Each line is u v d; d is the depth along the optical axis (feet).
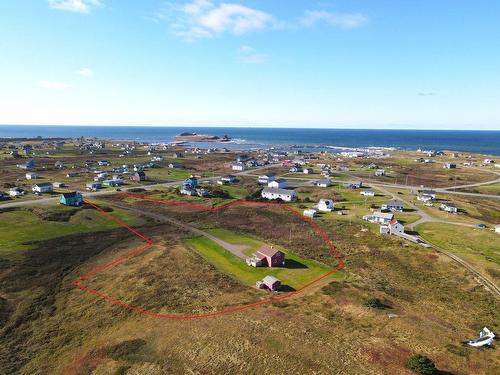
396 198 365.61
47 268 184.44
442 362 109.09
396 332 125.70
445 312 144.36
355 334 123.65
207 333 123.54
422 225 265.54
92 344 123.13
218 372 103.45
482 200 367.66
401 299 155.12
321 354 110.83
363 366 105.60
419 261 195.31
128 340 121.80
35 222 256.11
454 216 293.02
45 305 151.23
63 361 114.93
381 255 206.18
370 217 280.10
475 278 173.58
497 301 153.38
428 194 362.94
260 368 104.47
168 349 115.55
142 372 104.78
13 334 131.23
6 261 187.01
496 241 228.22
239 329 125.39
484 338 122.42
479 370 105.81
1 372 110.52
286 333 122.52
